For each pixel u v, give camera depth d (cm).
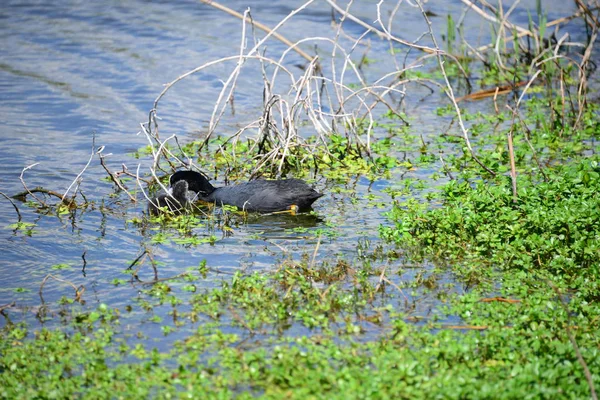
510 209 1270
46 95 2102
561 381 834
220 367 912
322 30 2614
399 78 2269
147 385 872
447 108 2072
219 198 1520
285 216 1445
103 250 1298
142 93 2138
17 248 1301
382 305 1069
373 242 1302
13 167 1683
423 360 892
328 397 823
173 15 2733
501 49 2439
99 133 1891
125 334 1009
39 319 1056
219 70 2311
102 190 1580
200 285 1146
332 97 2159
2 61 2322
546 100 2106
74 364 932
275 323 1017
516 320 994
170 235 1361
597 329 970
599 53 2473
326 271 1166
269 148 1730
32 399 852
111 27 2616
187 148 1786
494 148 1764
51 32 2558
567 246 1187
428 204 1452
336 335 983
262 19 2689
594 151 1722
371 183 1596
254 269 1202
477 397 804
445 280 1146
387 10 2791
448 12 2791
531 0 2870
